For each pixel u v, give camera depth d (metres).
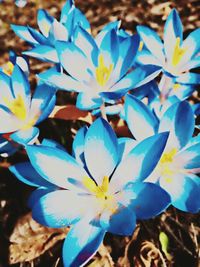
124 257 0.20
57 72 0.17
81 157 0.15
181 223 0.21
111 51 0.17
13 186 0.25
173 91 0.20
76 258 0.13
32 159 0.14
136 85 0.16
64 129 0.25
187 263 0.20
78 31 0.17
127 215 0.13
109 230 0.13
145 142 0.14
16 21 0.37
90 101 0.17
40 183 0.15
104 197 0.14
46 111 0.16
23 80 0.17
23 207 0.23
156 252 0.20
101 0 0.37
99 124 0.14
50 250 0.21
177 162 0.16
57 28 0.17
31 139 0.16
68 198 0.14
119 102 0.19
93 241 0.14
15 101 0.17
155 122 0.16
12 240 0.22
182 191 0.15
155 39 0.19
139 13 0.35
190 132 0.15
